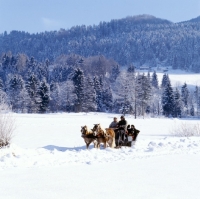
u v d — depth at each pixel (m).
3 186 7.71
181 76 198.88
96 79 101.25
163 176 8.80
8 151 13.02
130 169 9.73
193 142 17.44
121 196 6.90
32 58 168.38
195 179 8.48
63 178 8.52
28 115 62.09
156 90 105.81
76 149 15.77
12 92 89.44
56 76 147.50
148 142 17.89
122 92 76.06
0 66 162.50
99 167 10.06
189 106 119.69
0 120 13.91
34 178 8.54
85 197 6.81
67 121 44.00
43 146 16.67
